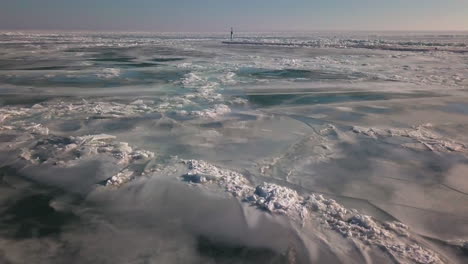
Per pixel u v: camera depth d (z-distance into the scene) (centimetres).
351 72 1529
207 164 496
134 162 510
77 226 364
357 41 4766
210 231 355
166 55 2467
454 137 633
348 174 479
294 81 1286
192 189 429
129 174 470
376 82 1260
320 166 505
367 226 350
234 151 563
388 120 748
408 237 337
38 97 980
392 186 444
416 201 407
